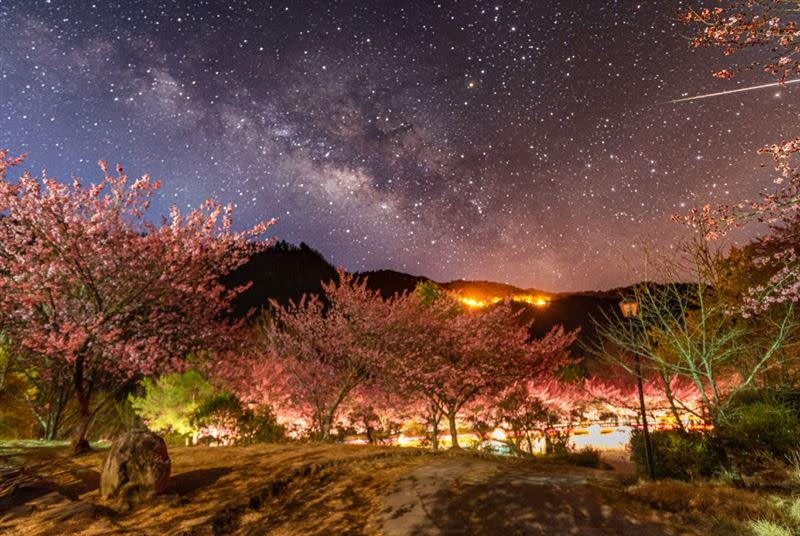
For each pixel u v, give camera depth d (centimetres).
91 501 739
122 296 1159
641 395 945
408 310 1909
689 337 970
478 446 1977
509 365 1703
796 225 682
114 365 1189
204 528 638
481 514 687
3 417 1708
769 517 600
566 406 2352
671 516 645
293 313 2228
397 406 2155
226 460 1061
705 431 897
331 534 645
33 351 1121
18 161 1077
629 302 1004
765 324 1022
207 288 1347
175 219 1263
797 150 557
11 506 701
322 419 2088
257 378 1966
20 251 1080
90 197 1159
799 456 731
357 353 1897
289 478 891
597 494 755
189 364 1270
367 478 934
